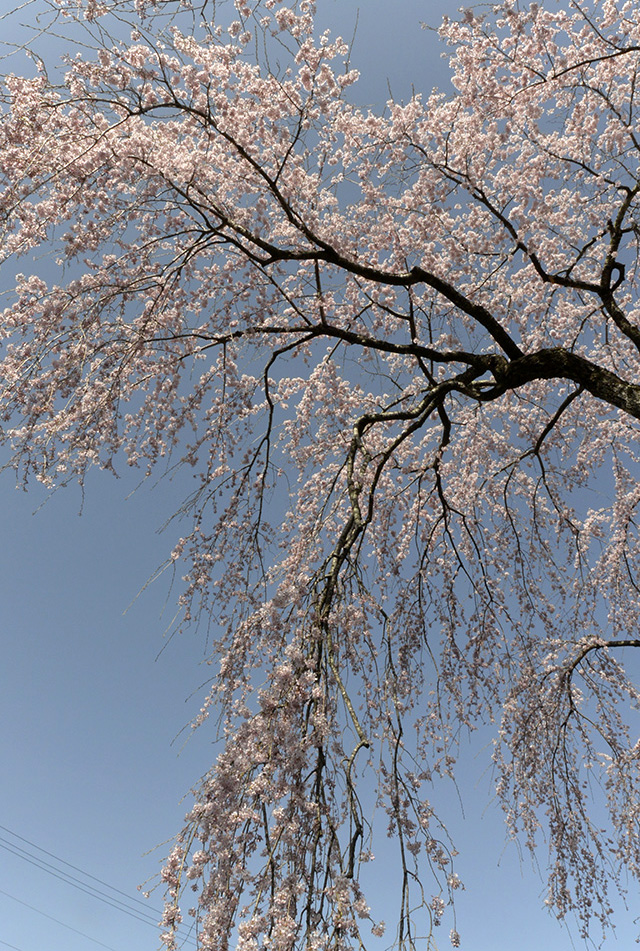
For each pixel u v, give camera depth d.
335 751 3.11
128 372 4.41
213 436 4.92
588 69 5.26
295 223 4.62
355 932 2.54
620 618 7.04
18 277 4.05
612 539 6.98
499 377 5.05
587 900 5.54
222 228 4.62
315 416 5.91
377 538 6.32
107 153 3.95
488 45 4.80
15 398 4.05
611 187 5.19
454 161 5.27
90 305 4.12
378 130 5.05
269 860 2.73
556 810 5.70
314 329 4.92
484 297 5.89
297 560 4.29
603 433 6.97
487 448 6.76
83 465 4.18
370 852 2.83
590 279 6.02
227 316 5.05
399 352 5.06
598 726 6.33
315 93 4.38
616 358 6.58
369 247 5.50
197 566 4.48
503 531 6.75
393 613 5.79
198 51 4.04
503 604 5.89
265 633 3.53
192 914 2.73
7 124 3.68
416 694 5.44
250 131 4.63
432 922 2.76
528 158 5.38
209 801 2.91
